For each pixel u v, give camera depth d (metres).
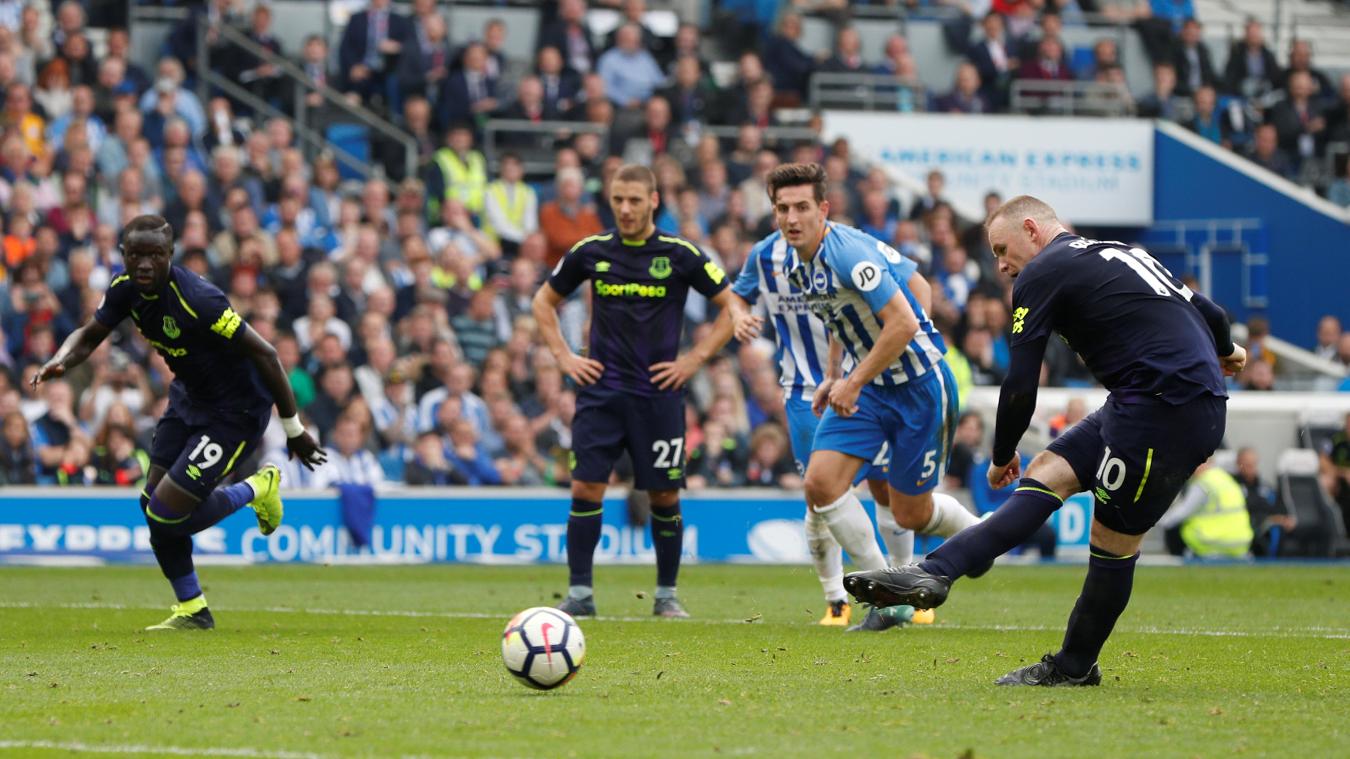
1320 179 62.19
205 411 21.08
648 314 24.48
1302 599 29.56
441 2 55.72
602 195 50.34
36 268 40.84
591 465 24.53
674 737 12.45
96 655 18.36
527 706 14.09
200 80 50.50
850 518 21.91
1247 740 12.37
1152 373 14.59
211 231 44.28
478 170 49.62
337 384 40.19
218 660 17.81
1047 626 23.27
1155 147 59.34
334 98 51.25
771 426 41.75
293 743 12.23
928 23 60.38
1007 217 15.61
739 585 32.06
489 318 44.16
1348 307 57.81
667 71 55.38
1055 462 15.09
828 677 16.30
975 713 13.67
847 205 51.69
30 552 37.09
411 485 39.81
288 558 38.56
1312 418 43.81
